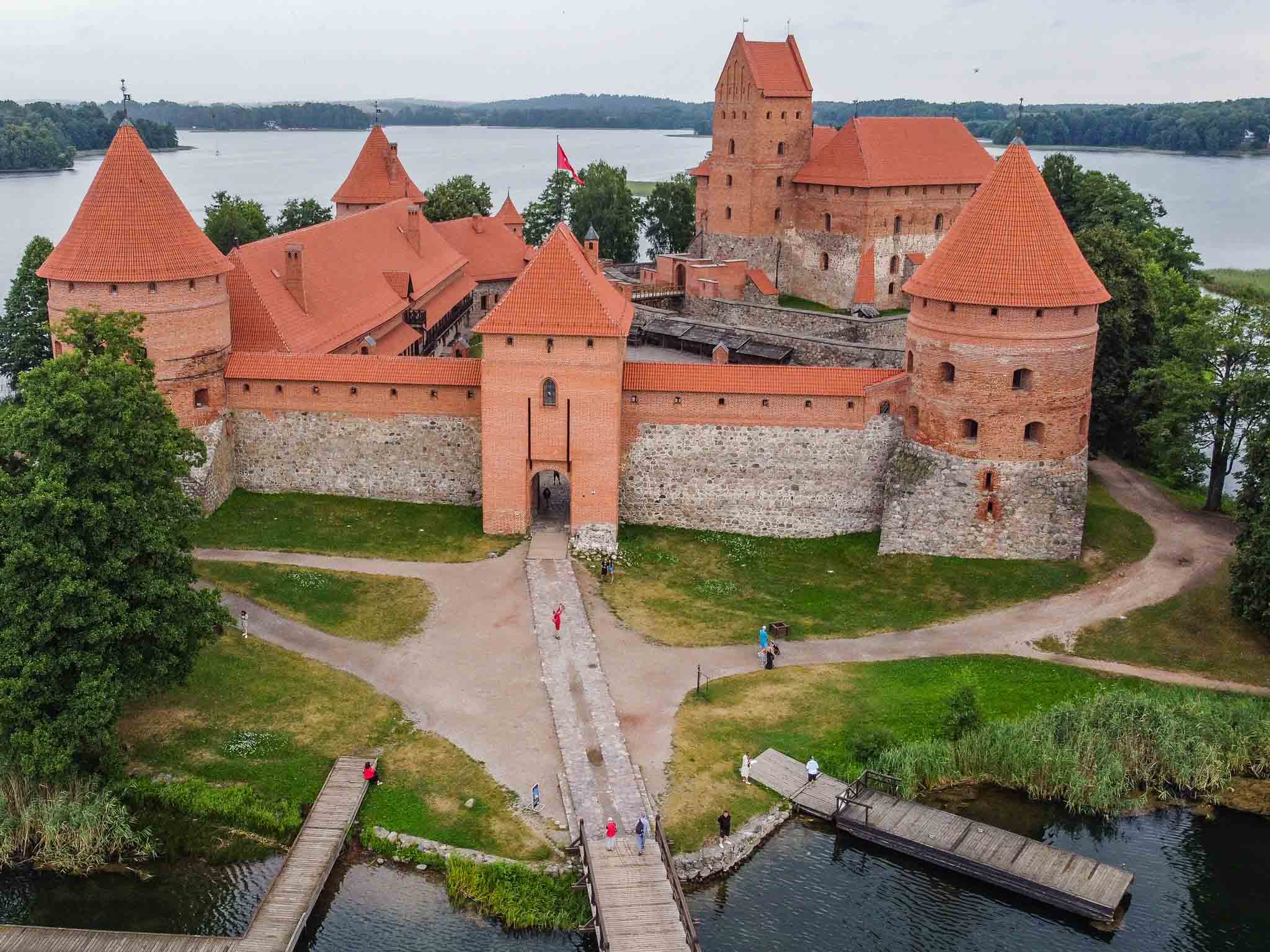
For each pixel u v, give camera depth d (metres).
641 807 42.03
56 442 42.41
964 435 59.78
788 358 84.94
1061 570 59.31
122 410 43.44
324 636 52.41
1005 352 57.59
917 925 38.50
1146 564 59.91
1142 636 54.34
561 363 59.09
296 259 67.06
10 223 185.88
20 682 39.91
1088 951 37.62
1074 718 47.44
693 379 61.88
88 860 40.75
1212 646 53.44
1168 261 109.56
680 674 50.94
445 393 62.62
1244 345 64.25
